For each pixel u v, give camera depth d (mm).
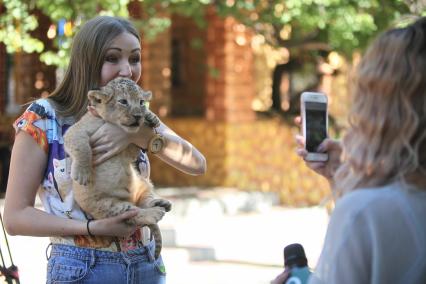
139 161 3930
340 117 15336
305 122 3502
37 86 10562
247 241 11633
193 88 17000
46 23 10062
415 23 2660
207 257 10961
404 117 2570
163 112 15109
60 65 8945
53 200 3777
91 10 9008
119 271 3752
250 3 11414
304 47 13336
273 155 14734
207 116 15141
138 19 10672
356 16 10648
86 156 3592
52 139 3770
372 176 2629
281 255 10984
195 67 16672
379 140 2615
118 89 3645
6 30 8898
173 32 16609
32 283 8898
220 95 14922
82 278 3705
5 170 12609
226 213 13570
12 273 4199
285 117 14805
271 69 15703
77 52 3846
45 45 10102
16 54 11102
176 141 4055
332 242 2553
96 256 3730
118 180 3662
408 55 2586
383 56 2627
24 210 3713
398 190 2549
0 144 12391
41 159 3760
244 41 14773
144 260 3867
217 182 15047
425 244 2494
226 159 14914
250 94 15023
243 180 14922
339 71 14805
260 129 14852
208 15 14617
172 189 14641
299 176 14508
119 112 3621
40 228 3670
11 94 11852
